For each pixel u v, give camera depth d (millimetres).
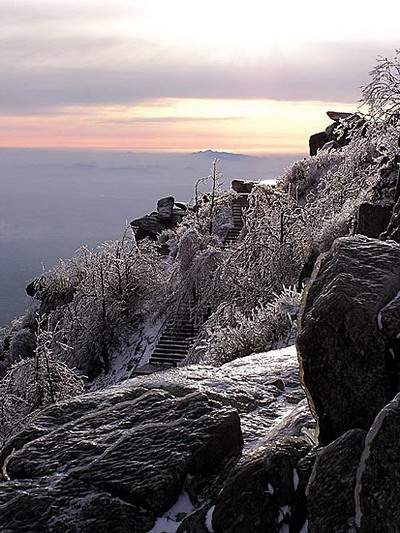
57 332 24562
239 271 22297
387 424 3832
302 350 4680
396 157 17797
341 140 36469
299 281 19688
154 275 28656
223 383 7914
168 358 24953
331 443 4266
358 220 14977
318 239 20328
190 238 26406
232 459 5207
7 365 28375
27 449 5594
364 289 4656
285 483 4461
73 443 5590
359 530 3766
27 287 35844
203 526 4566
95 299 27312
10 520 4758
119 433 5609
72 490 4992
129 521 4777
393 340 4371
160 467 5070
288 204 23078
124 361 26141
